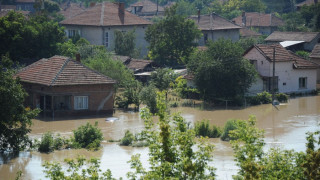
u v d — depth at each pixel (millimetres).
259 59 69188
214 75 62969
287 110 59406
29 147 42406
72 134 47094
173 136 20641
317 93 72062
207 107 61906
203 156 20484
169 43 85188
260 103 64188
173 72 72000
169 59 86312
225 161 37375
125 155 39688
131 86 64688
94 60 69000
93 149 41438
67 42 82188
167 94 70312
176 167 19875
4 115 38719
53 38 75625
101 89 57500
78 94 56438
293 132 47031
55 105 56281
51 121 53500
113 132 48062
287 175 21641
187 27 85562
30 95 58594
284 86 70312
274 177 21391
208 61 63312
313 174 19578
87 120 54062
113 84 58156
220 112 58531
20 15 76125
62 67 57281
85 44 83312
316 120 53031
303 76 72062
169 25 85625
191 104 62938
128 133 44344
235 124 28422
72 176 21844
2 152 40875
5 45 71688
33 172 35656
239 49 64625
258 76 67500
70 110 56281
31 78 58188
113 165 36812
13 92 39062
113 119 54344
